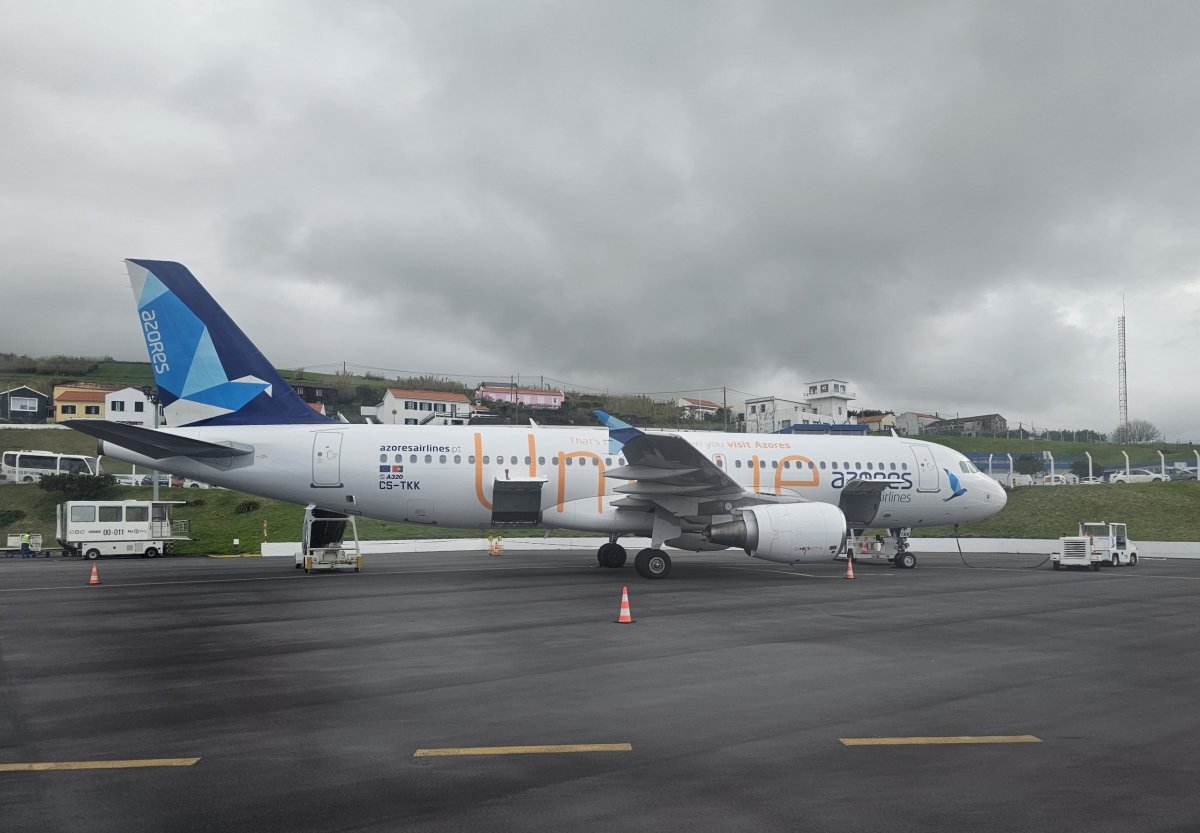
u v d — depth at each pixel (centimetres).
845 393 10444
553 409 9881
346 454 2217
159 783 608
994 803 568
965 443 8269
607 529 2320
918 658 1089
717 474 2150
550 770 635
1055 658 1094
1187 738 728
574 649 1149
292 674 988
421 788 595
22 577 2370
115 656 1105
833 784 605
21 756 675
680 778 617
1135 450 8119
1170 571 2639
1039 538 4188
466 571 2483
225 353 2234
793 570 2573
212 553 3928
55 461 6172
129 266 2186
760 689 908
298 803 566
